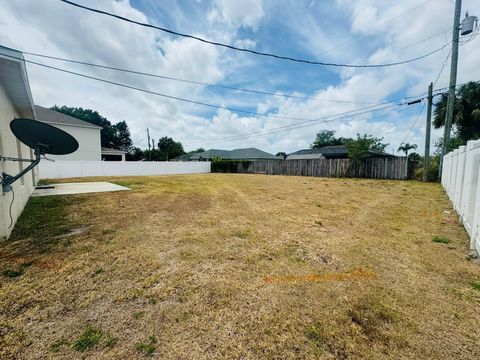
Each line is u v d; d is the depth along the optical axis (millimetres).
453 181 6051
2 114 3795
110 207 5539
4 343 1463
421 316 1753
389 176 14219
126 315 1748
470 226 3568
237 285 2182
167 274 2381
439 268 2543
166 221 4348
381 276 2363
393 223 4328
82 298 1956
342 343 1489
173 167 22812
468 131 14227
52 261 2650
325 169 17109
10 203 3668
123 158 26188
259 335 1558
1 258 2717
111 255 2824
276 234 3666
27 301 1905
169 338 1524
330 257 2820
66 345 1455
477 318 1730
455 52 10195
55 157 18500
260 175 19172
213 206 5789
